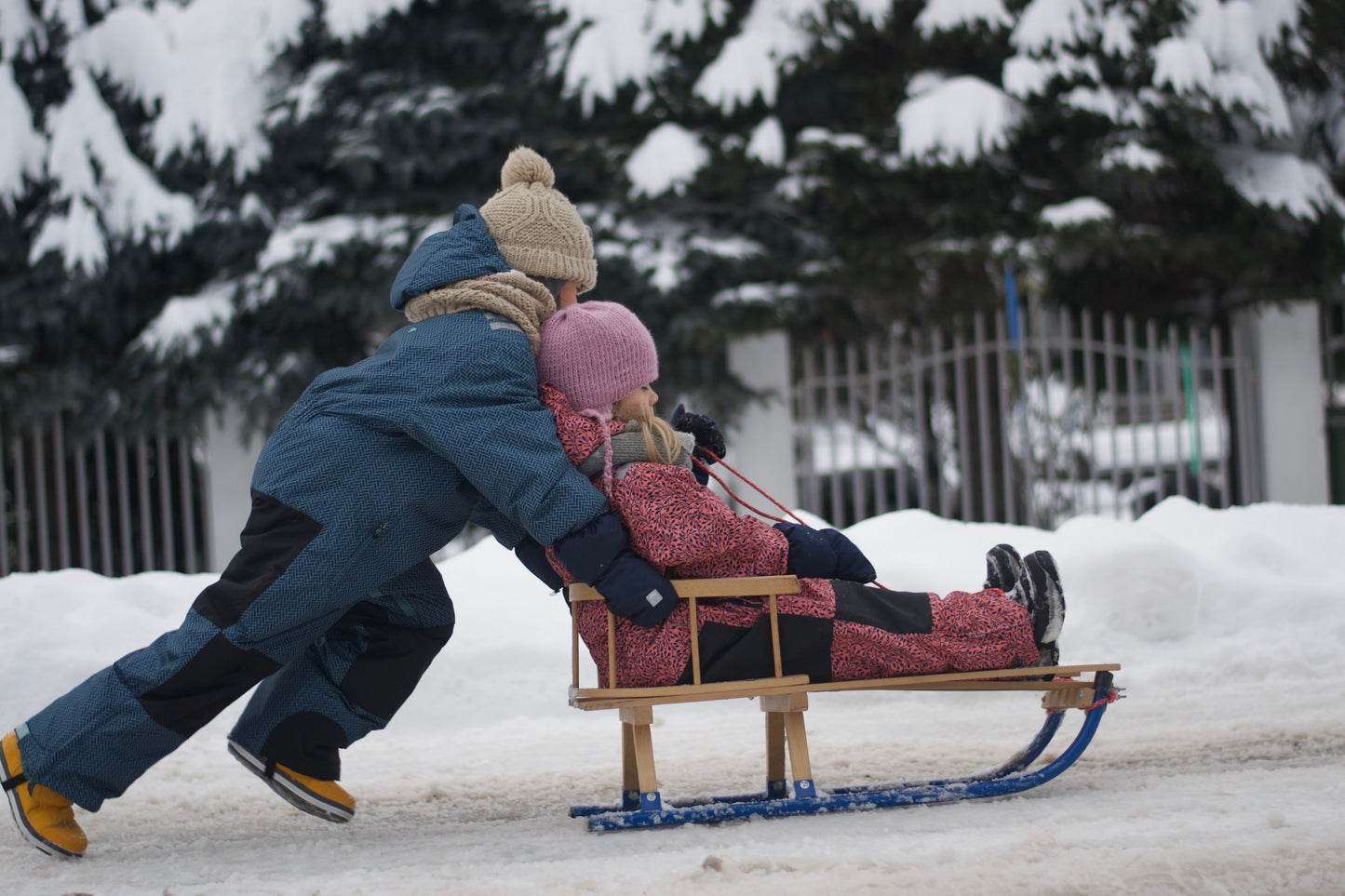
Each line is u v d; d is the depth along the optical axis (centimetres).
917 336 1384
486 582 754
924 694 634
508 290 375
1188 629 681
